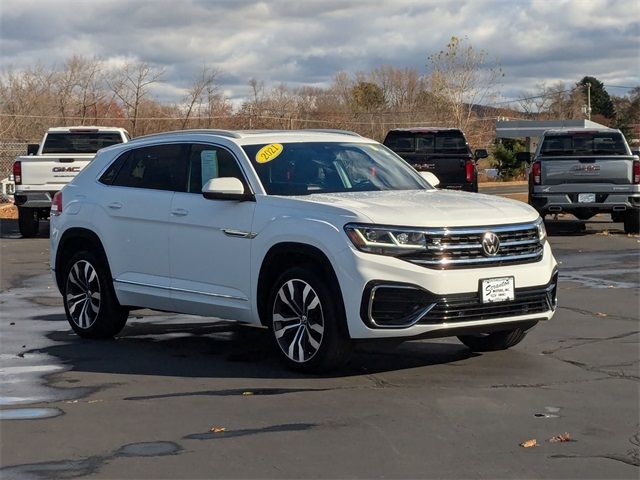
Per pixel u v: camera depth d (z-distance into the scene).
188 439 5.73
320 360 7.17
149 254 8.56
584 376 7.28
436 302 6.92
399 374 7.37
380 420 6.07
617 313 10.09
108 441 5.71
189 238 8.20
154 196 8.57
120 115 35.41
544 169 18.19
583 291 11.65
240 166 8.02
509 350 8.26
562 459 5.32
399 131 20.34
